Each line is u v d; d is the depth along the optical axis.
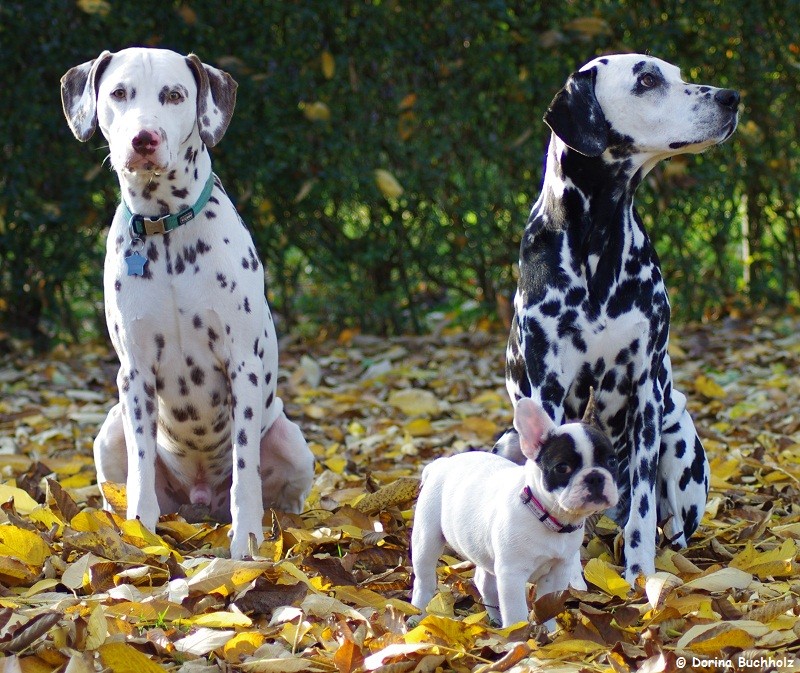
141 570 5.10
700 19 12.05
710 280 12.96
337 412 9.55
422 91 11.88
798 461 7.45
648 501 5.57
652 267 5.74
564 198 5.63
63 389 10.45
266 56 11.46
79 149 11.45
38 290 11.86
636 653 4.12
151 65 5.57
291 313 12.62
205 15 11.33
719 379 10.42
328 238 12.24
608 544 5.95
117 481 6.41
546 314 5.63
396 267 12.48
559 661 4.11
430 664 4.05
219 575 4.86
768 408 9.18
